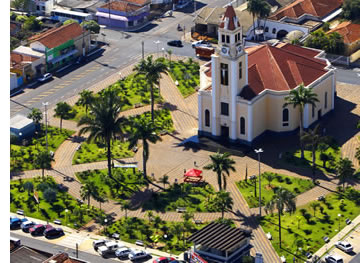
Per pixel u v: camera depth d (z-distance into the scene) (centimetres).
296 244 18975
